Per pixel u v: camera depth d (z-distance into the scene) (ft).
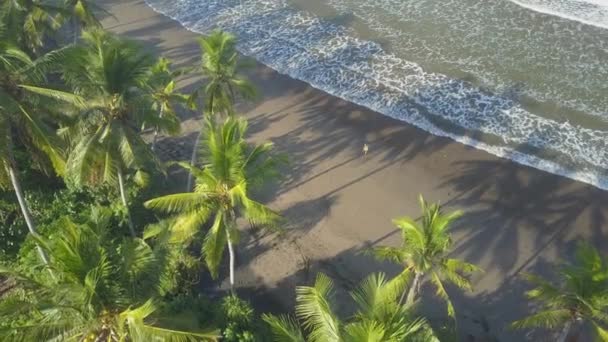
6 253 87.45
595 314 59.21
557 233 92.58
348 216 96.22
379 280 55.67
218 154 62.18
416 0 158.10
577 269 60.44
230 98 93.56
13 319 66.39
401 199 99.25
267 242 91.81
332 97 125.70
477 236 92.58
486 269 87.20
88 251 52.08
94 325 51.03
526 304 82.07
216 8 161.68
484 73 129.90
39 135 66.49
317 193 100.89
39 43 115.65
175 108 122.31
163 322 54.08
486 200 98.78
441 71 131.34
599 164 105.70
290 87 129.59
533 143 110.73
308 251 90.48
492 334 78.64
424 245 62.59
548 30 142.82
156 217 91.30
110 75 68.13
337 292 83.87
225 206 65.82
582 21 144.87
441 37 142.72
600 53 133.90
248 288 84.69
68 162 71.61
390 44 141.59
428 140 112.27
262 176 65.21
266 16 156.56
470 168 105.50
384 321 50.01
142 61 72.13
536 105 120.06
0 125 63.72
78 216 91.20
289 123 118.32
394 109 120.88
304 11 157.48
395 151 109.70
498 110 119.24
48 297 51.60
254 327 74.69
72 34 149.79
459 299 82.94
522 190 100.53
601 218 94.94
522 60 133.08
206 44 88.58
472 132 114.01
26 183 96.73
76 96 66.39
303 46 143.54
